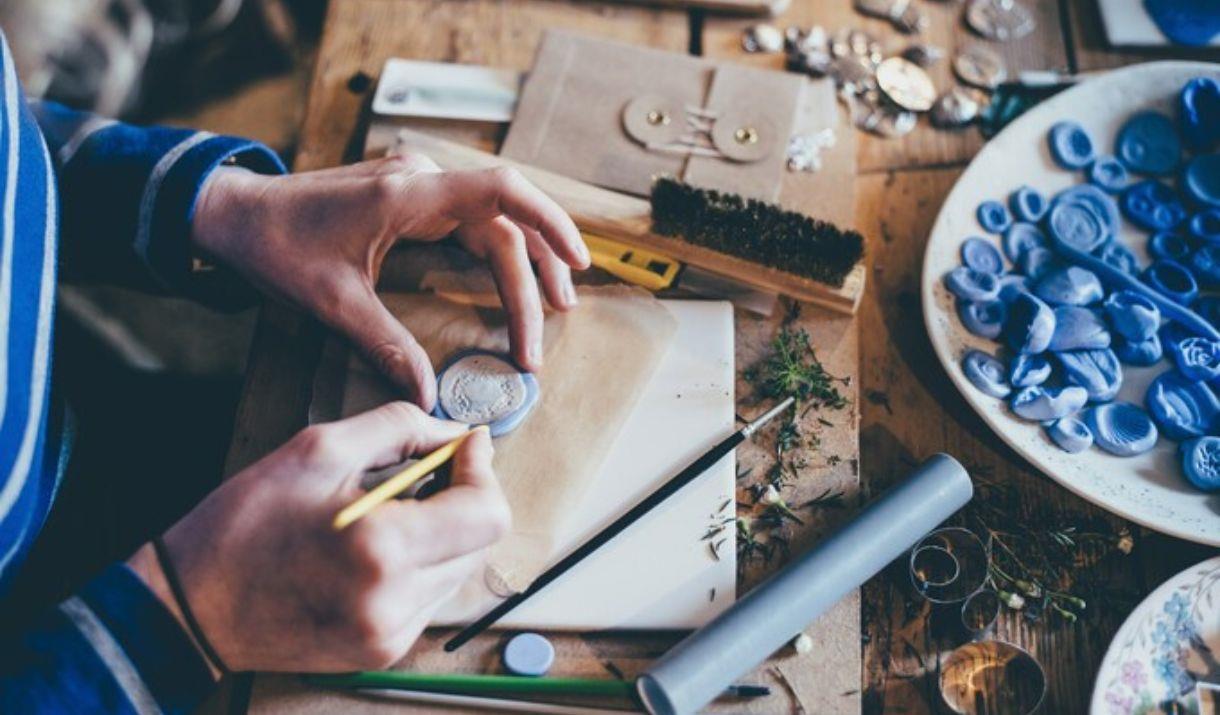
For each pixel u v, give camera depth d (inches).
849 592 35.1
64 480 43.0
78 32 74.2
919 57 47.0
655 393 38.0
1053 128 43.4
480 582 35.2
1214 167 42.8
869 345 41.2
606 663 34.5
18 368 32.8
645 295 39.6
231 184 38.6
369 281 37.6
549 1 48.3
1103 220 41.9
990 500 38.4
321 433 33.0
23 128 35.2
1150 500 36.7
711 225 40.0
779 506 37.1
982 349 39.5
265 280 38.0
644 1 48.0
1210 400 38.2
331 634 31.5
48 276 35.0
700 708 32.4
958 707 35.1
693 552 35.7
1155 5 47.5
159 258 38.7
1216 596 35.3
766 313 40.5
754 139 43.0
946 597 36.6
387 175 37.4
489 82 45.1
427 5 48.1
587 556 35.5
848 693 34.3
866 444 39.5
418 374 36.4
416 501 32.2
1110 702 33.7
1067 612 36.4
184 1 79.3
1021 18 48.1
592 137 43.4
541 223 36.7
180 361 71.7
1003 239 41.7
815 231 39.7
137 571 31.8
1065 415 37.9
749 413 38.9
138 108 79.0
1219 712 33.4
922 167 44.9
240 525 31.9
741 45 47.3
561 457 36.8
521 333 37.4
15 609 40.0
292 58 81.7
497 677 33.8
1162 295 40.2
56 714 30.0
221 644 32.1
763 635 32.8
